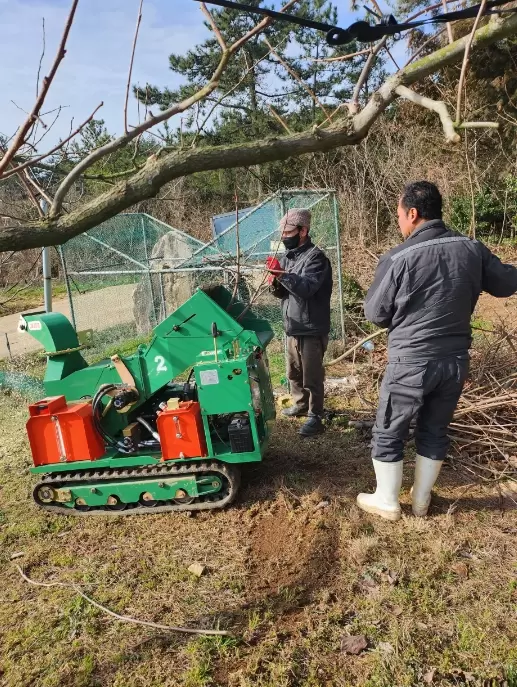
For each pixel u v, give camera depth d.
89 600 3.36
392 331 3.58
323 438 5.32
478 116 14.09
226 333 4.12
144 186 1.72
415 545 3.62
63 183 1.70
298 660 2.82
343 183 14.86
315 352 5.12
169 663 2.88
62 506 4.41
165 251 10.87
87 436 4.16
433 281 3.36
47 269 7.42
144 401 4.29
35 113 1.42
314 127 1.75
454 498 4.15
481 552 3.53
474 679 2.63
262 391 4.34
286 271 4.96
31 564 3.81
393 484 3.84
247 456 4.05
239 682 2.71
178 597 3.35
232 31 10.97
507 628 2.92
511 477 4.37
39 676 2.86
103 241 9.89
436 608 3.08
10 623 3.25
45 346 4.41
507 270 3.53
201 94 1.58
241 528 4.02
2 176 1.65
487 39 1.64
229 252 7.82
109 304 10.53
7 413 6.85
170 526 4.12
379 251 12.14
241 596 3.33
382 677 2.66
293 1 1.52
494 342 5.89
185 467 4.17
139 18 1.55
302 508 4.19
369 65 1.90
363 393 6.30
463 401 5.00
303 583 3.39
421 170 14.33
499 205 14.73
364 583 3.33
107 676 2.83
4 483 5.00
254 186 16.94
